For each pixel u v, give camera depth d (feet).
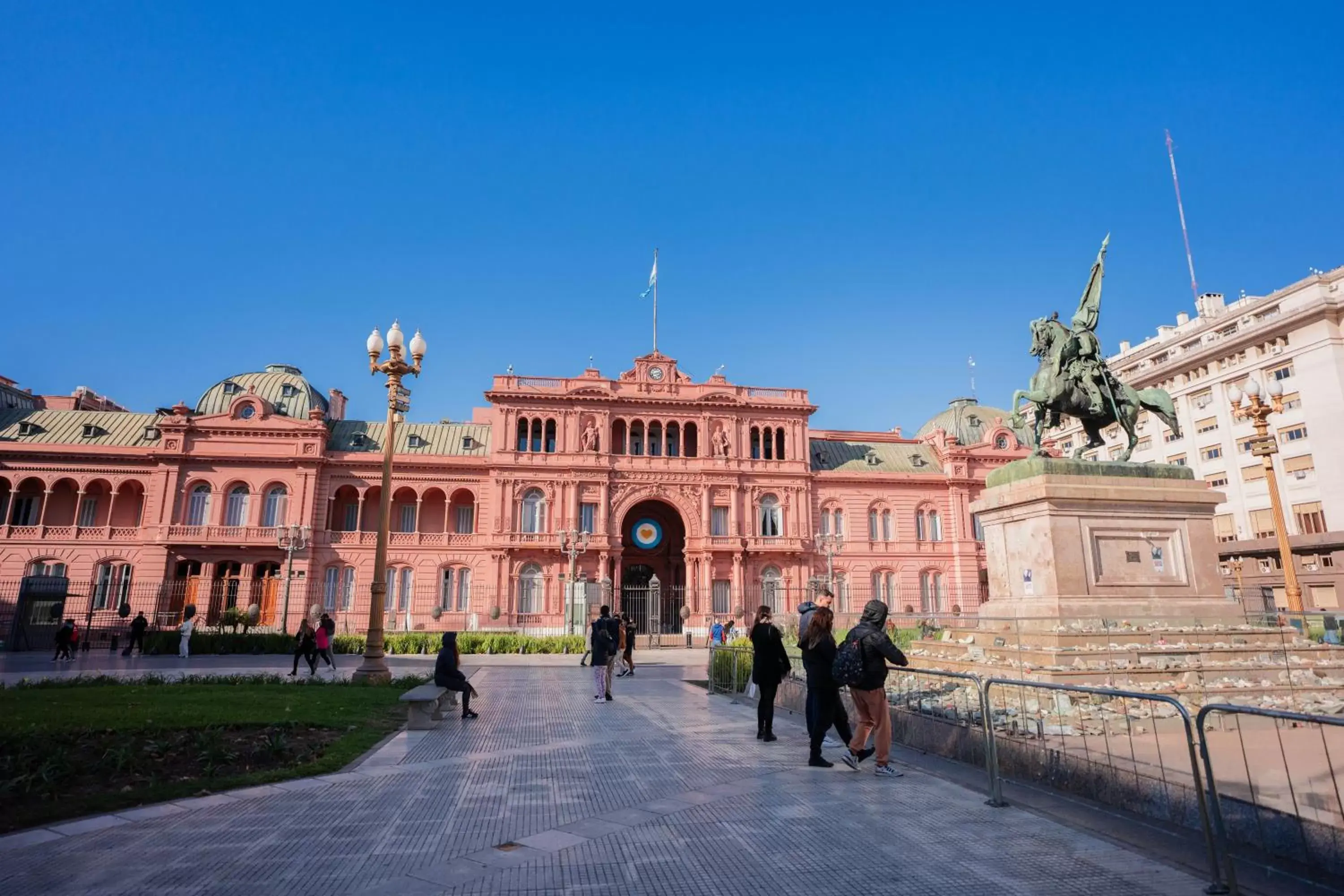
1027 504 52.90
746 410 217.56
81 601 180.14
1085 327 57.67
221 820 27.84
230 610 171.83
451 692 57.57
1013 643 49.06
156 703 56.34
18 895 20.59
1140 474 53.88
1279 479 198.90
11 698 59.62
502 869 22.74
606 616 66.13
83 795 31.04
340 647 125.18
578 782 33.96
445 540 200.23
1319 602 184.24
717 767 36.91
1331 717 18.92
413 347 82.94
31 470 188.55
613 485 205.26
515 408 205.36
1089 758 29.84
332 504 201.46
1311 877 20.31
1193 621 49.70
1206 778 23.31
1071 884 21.31
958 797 30.86
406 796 31.50
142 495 197.06
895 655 34.81
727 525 209.46
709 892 20.92
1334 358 187.11
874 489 224.12
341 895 20.75
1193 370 227.40
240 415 198.18
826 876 22.07
